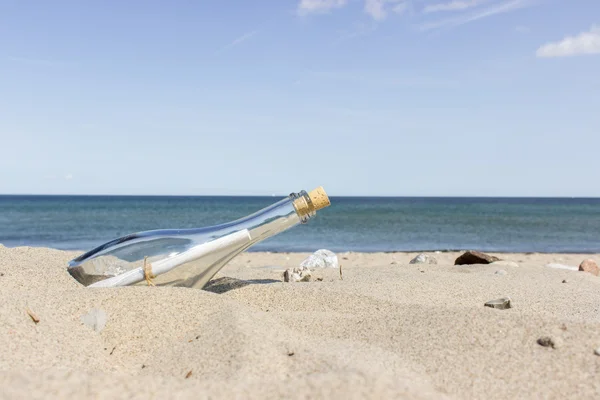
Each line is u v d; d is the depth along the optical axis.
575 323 0.53
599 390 0.44
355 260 1.92
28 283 0.63
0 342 0.48
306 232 3.75
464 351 0.50
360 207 10.34
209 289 0.72
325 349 0.50
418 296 0.72
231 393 0.40
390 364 0.47
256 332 0.52
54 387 0.39
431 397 0.41
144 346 0.54
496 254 2.36
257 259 1.95
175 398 0.39
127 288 0.60
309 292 0.70
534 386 0.45
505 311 0.58
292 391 0.40
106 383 0.41
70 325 0.54
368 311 0.65
